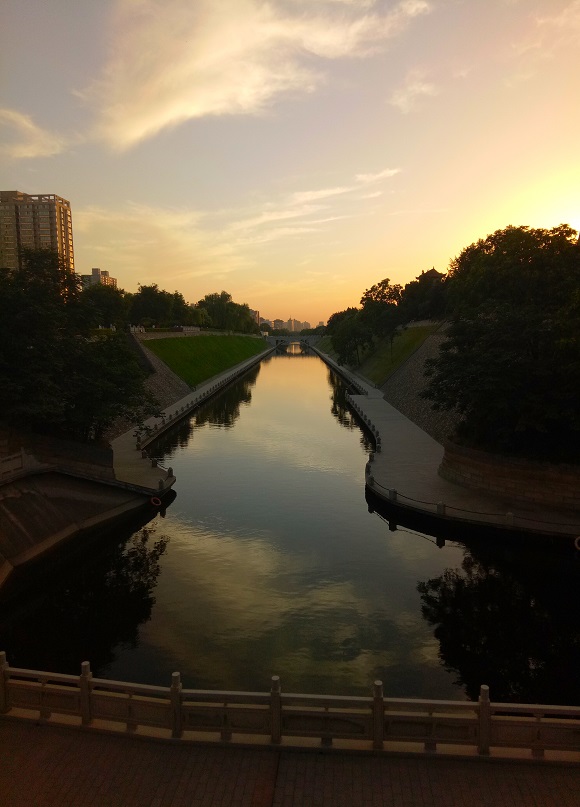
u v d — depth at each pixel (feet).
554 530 69.05
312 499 92.63
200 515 84.84
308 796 26.08
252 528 79.25
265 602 57.41
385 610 55.98
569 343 72.08
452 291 192.24
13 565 64.08
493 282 129.08
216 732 30.17
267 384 294.87
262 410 196.75
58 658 48.49
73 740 30.25
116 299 251.39
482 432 89.76
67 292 91.86
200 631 51.80
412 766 28.07
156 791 26.48
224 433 151.64
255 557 69.15
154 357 229.86
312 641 49.88
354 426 162.20
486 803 25.66
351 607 56.54
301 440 141.79
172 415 165.17
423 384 178.19
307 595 59.00
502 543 71.72
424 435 136.87
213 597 58.65
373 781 27.04
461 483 89.30
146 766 28.19
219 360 355.15
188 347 308.60
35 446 78.07
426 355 205.46
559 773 27.53
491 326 85.87
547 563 69.05
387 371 257.96
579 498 74.90
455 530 74.43
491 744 28.66
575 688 43.78
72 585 64.54
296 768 27.96
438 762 28.35
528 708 28.73
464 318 94.43
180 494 95.55
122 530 80.18
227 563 67.51
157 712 30.53
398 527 79.66
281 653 47.93
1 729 31.19
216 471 110.83
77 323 93.20
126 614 56.13
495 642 51.06
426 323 262.88
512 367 80.07
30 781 27.20
